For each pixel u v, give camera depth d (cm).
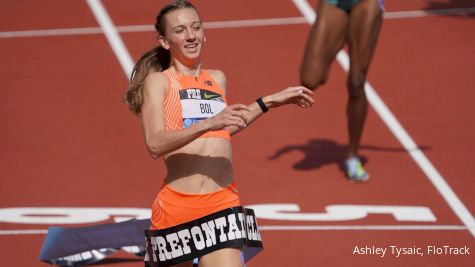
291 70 3875
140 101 1638
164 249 1614
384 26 4375
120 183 2795
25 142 3167
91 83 3775
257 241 1650
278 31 4369
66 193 2723
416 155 2984
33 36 4381
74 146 3127
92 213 2562
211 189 1605
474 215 2498
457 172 2828
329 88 3644
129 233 2092
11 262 2223
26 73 3916
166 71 1641
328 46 2662
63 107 3519
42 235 2405
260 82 3741
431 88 3609
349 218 2497
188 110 1619
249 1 4816
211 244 1588
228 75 3819
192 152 1608
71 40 4309
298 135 3206
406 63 3891
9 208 2609
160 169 2911
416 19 4466
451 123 3256
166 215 1609
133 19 4578
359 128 2770
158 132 1548
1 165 2958
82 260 2105
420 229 2402
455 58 3941
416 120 3297
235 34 4334
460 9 4603
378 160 2948
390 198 2641
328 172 2866
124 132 3247
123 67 3959
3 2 4878
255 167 2920
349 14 2677
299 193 2697
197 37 1633
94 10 4719
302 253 2261
